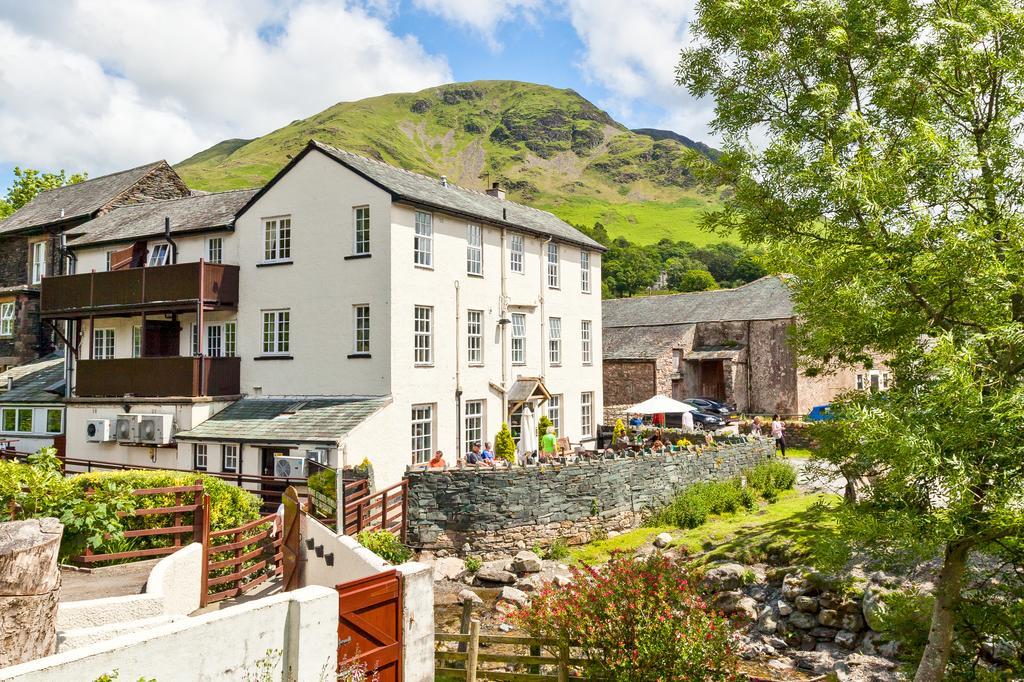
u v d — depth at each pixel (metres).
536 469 20.06
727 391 40.22
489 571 18.17
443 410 23.45
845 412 8.05
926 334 8.37
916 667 9.77
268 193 24.03
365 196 22.11
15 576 5.94
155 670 5.70
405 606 8.41
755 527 19.30
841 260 8.50
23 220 33.47
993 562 11.15
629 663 9.92
